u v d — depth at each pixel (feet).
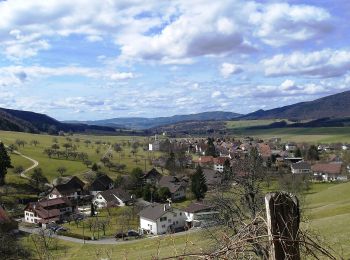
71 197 315.17
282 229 12.67
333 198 171.42
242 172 61.21
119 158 454.40
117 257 66.13
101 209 284.00
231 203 55.01
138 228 225.97
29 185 315.37
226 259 13.48
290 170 360.89
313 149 476.54
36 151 438.40
